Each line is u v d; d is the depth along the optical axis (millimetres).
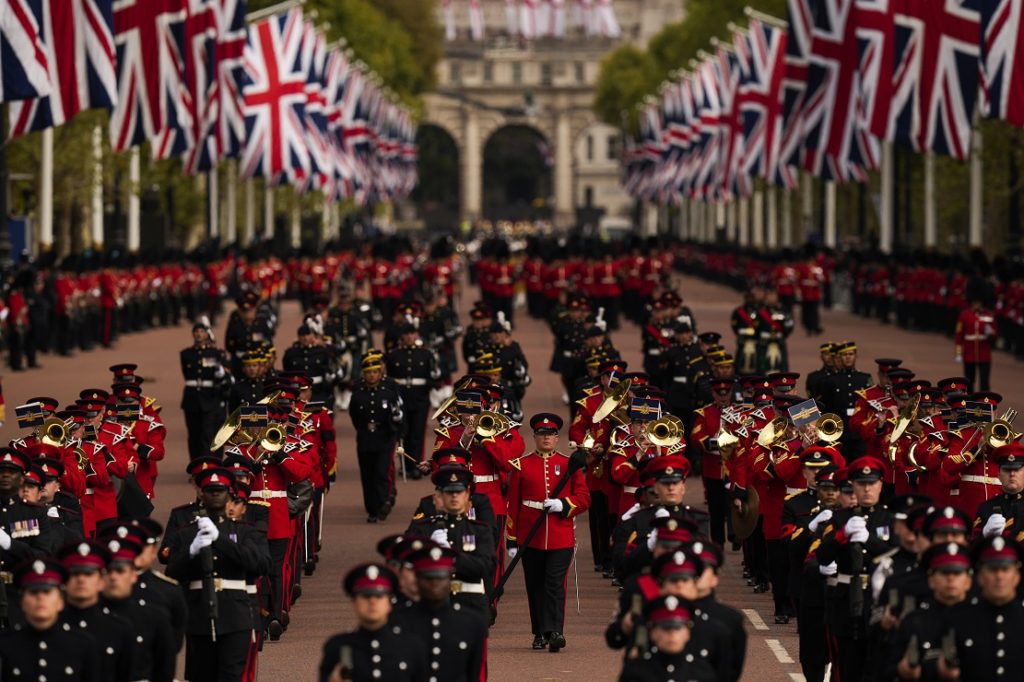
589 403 94188
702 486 118625
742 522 82250
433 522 68562
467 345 137875
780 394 85875
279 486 79375
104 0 159750
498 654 75375
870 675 61812
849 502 67812
